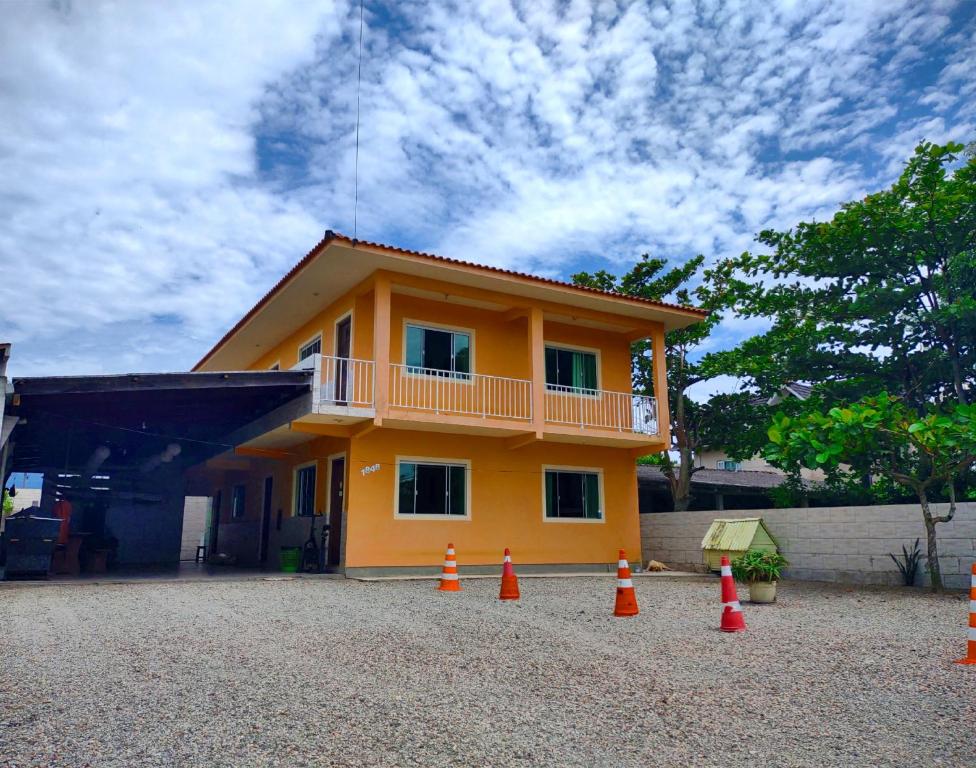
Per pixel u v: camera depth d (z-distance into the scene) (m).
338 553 14.99
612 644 7.16
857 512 13.73
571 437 16.12
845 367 19.05
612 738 4.35
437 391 15.13
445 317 15.68
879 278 18.55
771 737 4.38
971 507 12.22
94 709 4.71
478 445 15.80
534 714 4.79
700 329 20.70
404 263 13.74
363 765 3.86
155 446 17.27
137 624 7.84
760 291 20.27
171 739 4.19
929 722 4.67
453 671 5.93
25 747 4.02
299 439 16.05
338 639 7.19
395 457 14.70
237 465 20.14
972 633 6.41
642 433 17.20
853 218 17.55
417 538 14.66
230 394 13.55
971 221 16.55
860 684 5.59
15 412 11.98
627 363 18.39
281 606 9.44
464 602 10.30
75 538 15.26
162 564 19.73
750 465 31.38
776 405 20.91
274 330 17.88
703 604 10.34
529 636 7.56
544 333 17.16
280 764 3.85
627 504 17.69
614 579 14.63
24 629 7.46
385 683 5.50
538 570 16.05
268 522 19.00
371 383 14.45
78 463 17.20
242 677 5.57
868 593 11.78
